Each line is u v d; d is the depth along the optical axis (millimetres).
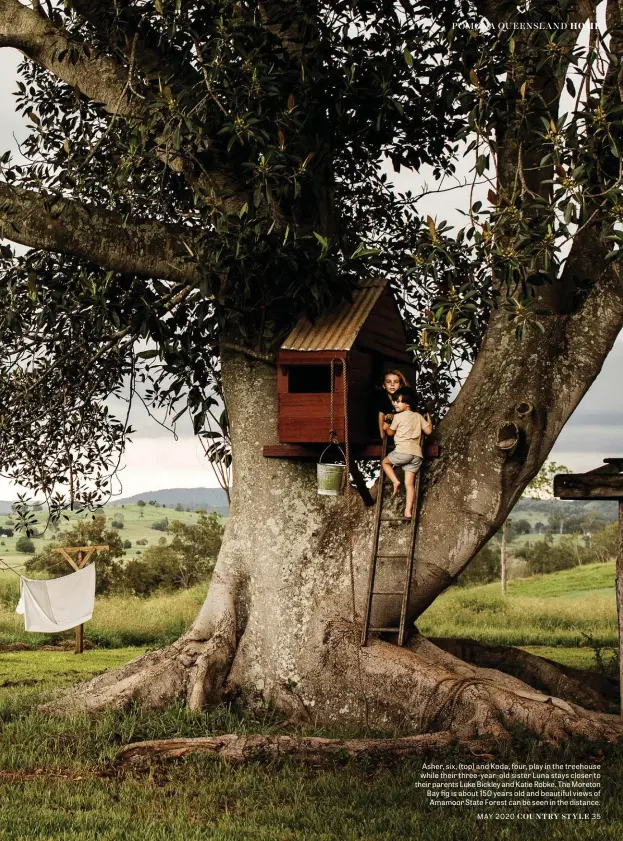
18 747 8422
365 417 9539
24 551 93812
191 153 9930
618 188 7621
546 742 8469
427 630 23672
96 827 6359
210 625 10320
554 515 174750
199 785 7430
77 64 10484
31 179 10234
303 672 9820
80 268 10312
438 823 6555
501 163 10078
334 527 10391
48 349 11914
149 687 9766
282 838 6152
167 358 9633
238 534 10641
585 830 6352
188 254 9969
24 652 19203
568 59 8133
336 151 10992
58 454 13031
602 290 9766
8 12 10531
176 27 9086
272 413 10664
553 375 9758
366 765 7977
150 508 184500
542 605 30109
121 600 28906
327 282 9227
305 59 9484
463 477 9836
